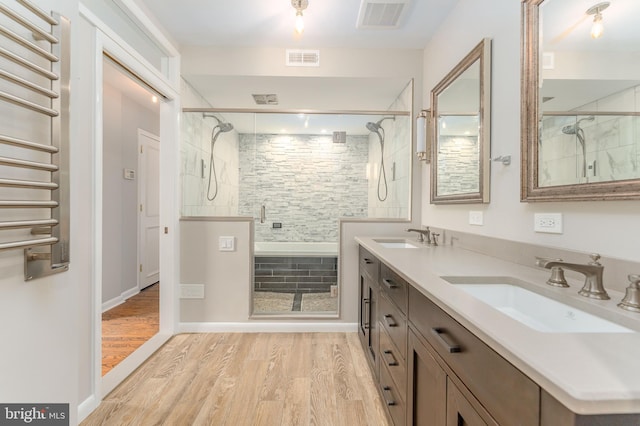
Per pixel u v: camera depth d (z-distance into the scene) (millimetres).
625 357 540
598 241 1055
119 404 1667
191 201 2842
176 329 2594
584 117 1095
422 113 2379
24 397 872
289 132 3277
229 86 2881
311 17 2217
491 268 1324
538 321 1051
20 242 814
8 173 847
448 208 2189
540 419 520
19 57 803
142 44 2229
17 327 850
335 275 3291
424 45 2611
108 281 3229
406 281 1256
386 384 1579
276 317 2686
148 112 3961
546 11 1275
